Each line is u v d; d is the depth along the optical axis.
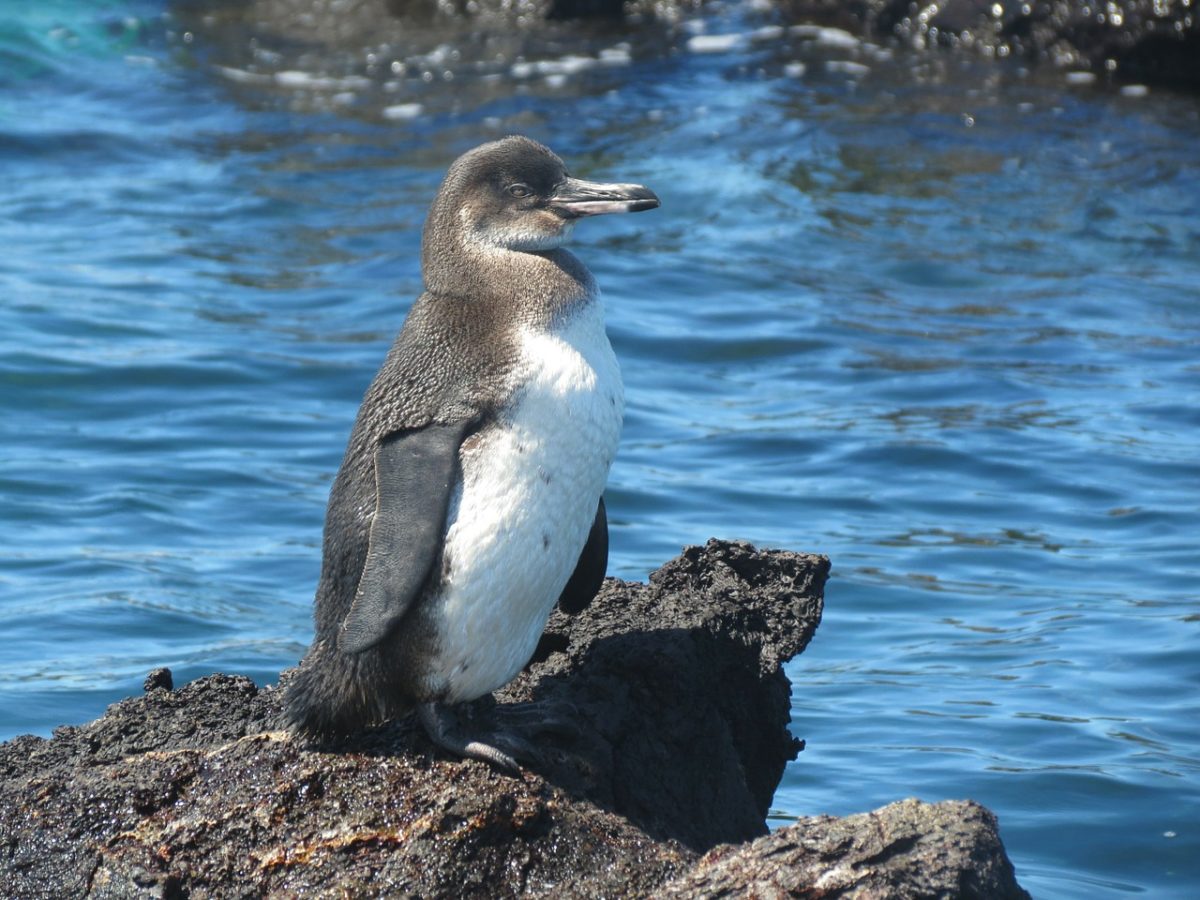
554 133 28.38
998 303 21.84
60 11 35.75
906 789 10.48
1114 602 13.56
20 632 12.74
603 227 24.55
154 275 22.23
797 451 17.08
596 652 9.18
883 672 12.38
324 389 18.55
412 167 27.23
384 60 33.22
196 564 14.24
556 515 8.36
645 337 20.38
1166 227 24.39
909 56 32.25
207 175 26.92
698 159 27.05
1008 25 31.86
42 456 16.45
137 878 7.76
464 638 8.23
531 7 35.12
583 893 7.78
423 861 7.75
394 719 8.59
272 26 35.81
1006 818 10.08
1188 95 29.80
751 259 23.19
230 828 7.96
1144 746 10.98
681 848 8.08
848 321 21.05
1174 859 9.61
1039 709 11.62
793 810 10.23
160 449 16.81
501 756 8.14
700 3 35.53
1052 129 28.08
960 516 15.58
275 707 9.05
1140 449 17.09
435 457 8.19
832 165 26.78
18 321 19.95
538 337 8.47
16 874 7.98
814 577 10.27
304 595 13.73
